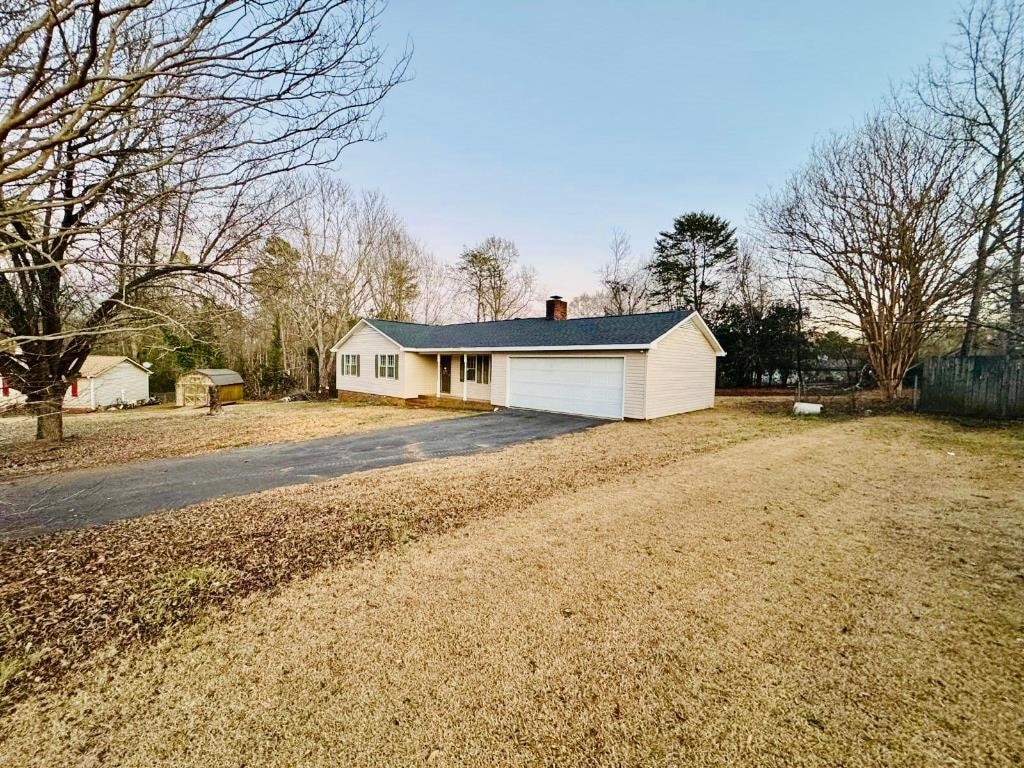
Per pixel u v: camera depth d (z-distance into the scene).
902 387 17.67
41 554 4.29
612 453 8.43
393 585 3.65
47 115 2.86
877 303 16.14
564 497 5.82
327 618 3.20
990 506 5.36
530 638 2.95
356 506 5.55
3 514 5.38
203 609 3.32
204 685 2.54
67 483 7.06
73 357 9.09
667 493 5.92
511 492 6.06
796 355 22.28
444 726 2.24
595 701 2.40
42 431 11.59
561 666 2.67
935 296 14.49
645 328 13.84
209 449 9.98
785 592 3.48
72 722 2.27
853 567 3.87
